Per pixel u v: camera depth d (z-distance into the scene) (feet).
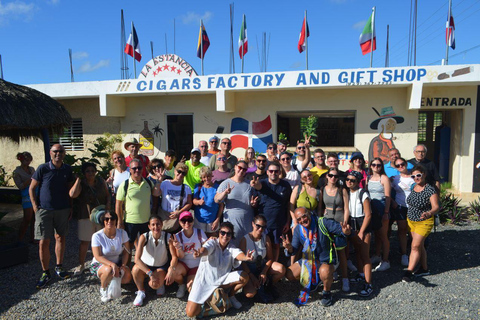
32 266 17.57
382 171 16.94
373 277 16.26
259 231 14.19
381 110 31.53
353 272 16.87
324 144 35.76
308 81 30.12
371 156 32.01
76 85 34.47
